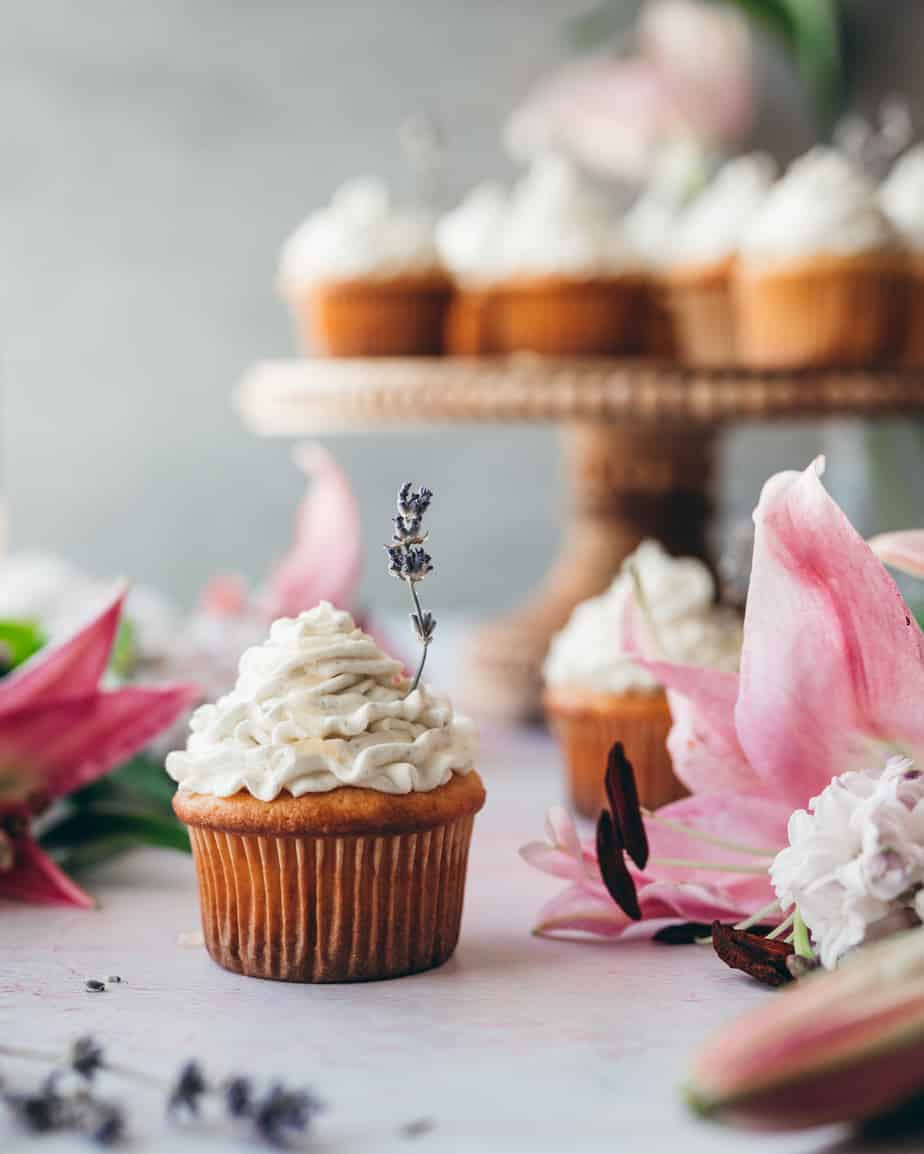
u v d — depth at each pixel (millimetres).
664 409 854
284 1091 455
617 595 752
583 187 1045
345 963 542
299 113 1898
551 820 568
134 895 636
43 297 1894
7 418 1902
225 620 832
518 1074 478
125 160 1891
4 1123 455
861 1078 416
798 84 1640
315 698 544
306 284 1027
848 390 848
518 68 1890
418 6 1889
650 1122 453
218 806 540
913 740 526
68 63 1878
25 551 1908
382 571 1924
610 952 570
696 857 566
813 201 1009
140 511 1918
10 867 625
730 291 1151
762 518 522
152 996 533
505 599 1928
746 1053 417
